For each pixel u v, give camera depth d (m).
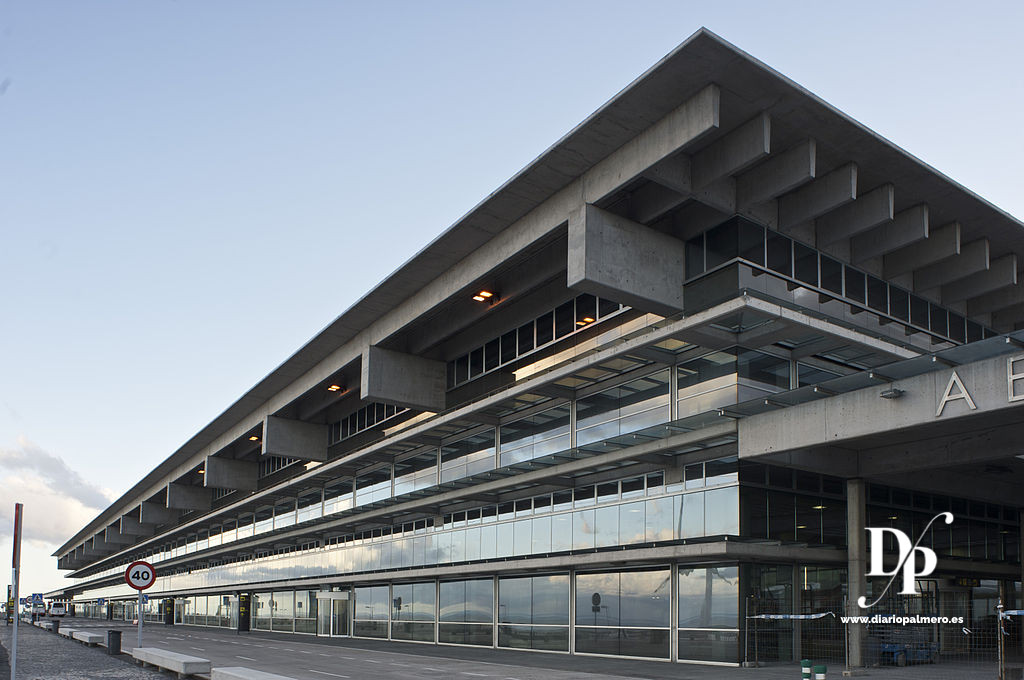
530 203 29.02
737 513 26.22
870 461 25.92
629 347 27.78
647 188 26.89
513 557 36.28
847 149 24.80
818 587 28.06
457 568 39.09
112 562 125.00
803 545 26.94
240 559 73.12
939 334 31.53
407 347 39.69
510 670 25.19
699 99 23.12
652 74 22.67
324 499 54.81
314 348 43.94
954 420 20.70
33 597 106.25
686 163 25.02
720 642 26.39
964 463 23.78
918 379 21.41
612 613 30.88
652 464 30.00
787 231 26.77
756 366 26.91
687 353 28.36
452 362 39.78
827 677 22.22
